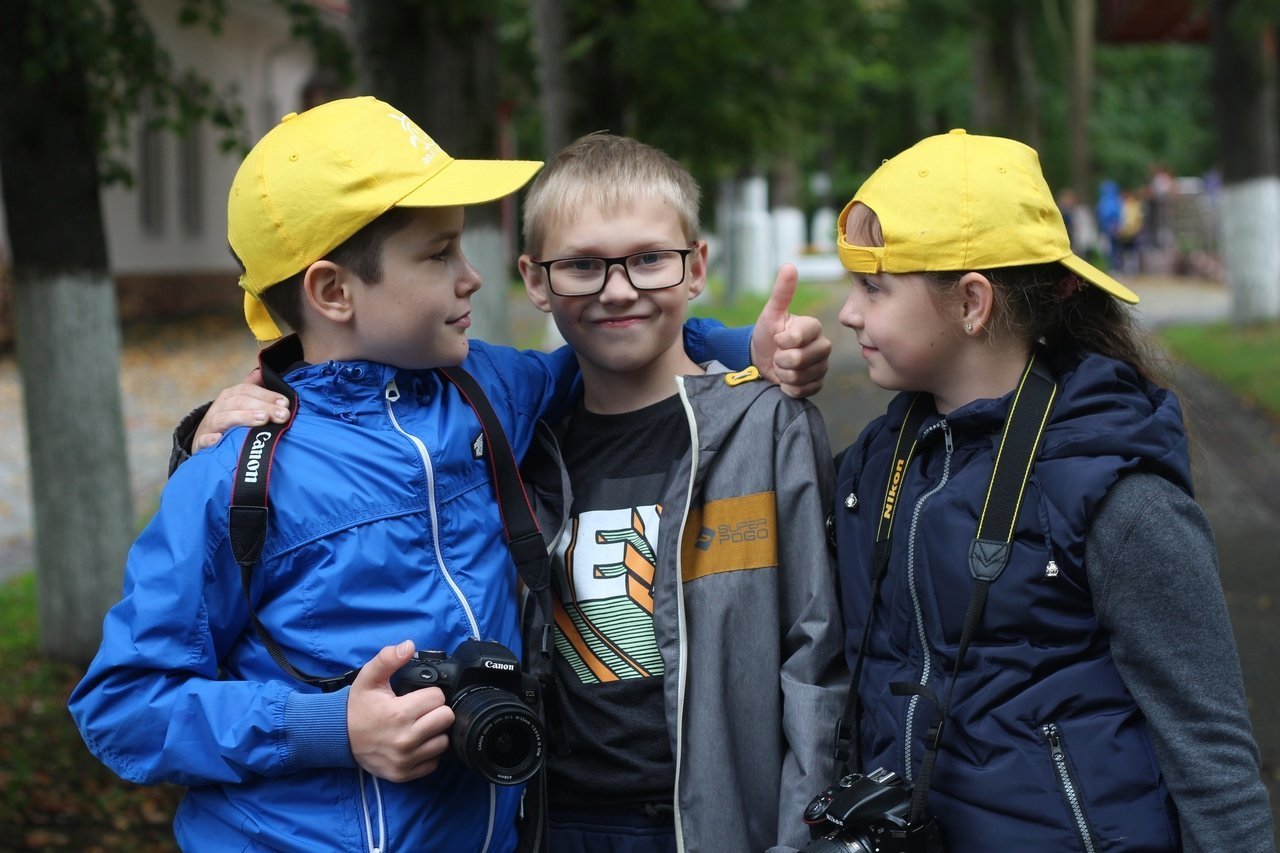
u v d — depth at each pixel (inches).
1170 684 65.7
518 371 85.5
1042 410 69.9
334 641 70.6
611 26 350.3
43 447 220.2
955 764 68.4
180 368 560.4
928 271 71.4
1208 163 1576.0
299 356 80.0
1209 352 482.0
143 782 70.2
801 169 1456.7
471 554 74.9
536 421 85.0
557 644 81.4
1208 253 978.1
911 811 66.7
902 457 74.9
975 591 67.8
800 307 708.0
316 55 256.4
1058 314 74.0
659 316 80.8
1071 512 66.6
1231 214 548.4
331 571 70.3
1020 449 69.1
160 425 442.6
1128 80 1428.4
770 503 78.7
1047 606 67.4
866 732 73.5
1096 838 65.5
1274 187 540.7
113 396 221.9
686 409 79.3
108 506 222.1
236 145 238.2
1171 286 885.2
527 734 67.1
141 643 69.2
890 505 73.9
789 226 987.3
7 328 591.5
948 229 70.8
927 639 70.6
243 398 74.6
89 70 214.7
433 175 73.1
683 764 76.8
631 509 81.8
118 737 69.6
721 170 432.1
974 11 850.1
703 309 713.0
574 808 80.7
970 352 73.1
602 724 79.6
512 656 69.2
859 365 498.3
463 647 69.6
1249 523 283.9
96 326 219.0
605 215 79.2
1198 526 67.5
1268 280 542.6
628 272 79.7
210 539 70.2
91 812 169.8
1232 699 66.4
